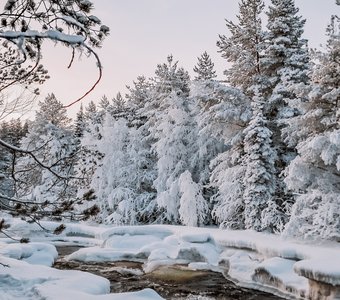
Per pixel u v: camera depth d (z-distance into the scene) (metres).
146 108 35.09
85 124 49.03
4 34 3.48
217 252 16.36
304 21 24.20
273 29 24.05
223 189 21.52
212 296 11.27
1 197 5.49
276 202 20.83
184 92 32.56
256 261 14.05
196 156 26.42
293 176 16.14
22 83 5.66
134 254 17.52
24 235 23.08
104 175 30.27
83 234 24.09
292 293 10.62
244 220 21.25
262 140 19.62
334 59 15.91
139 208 29.09
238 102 23.00
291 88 17.14
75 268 15.56
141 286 12.59
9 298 6.51
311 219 16.12
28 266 9.25
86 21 4.19
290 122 17.12
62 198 6.38
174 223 27.03
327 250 12.66
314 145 14.94
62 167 6.33
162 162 27.06
